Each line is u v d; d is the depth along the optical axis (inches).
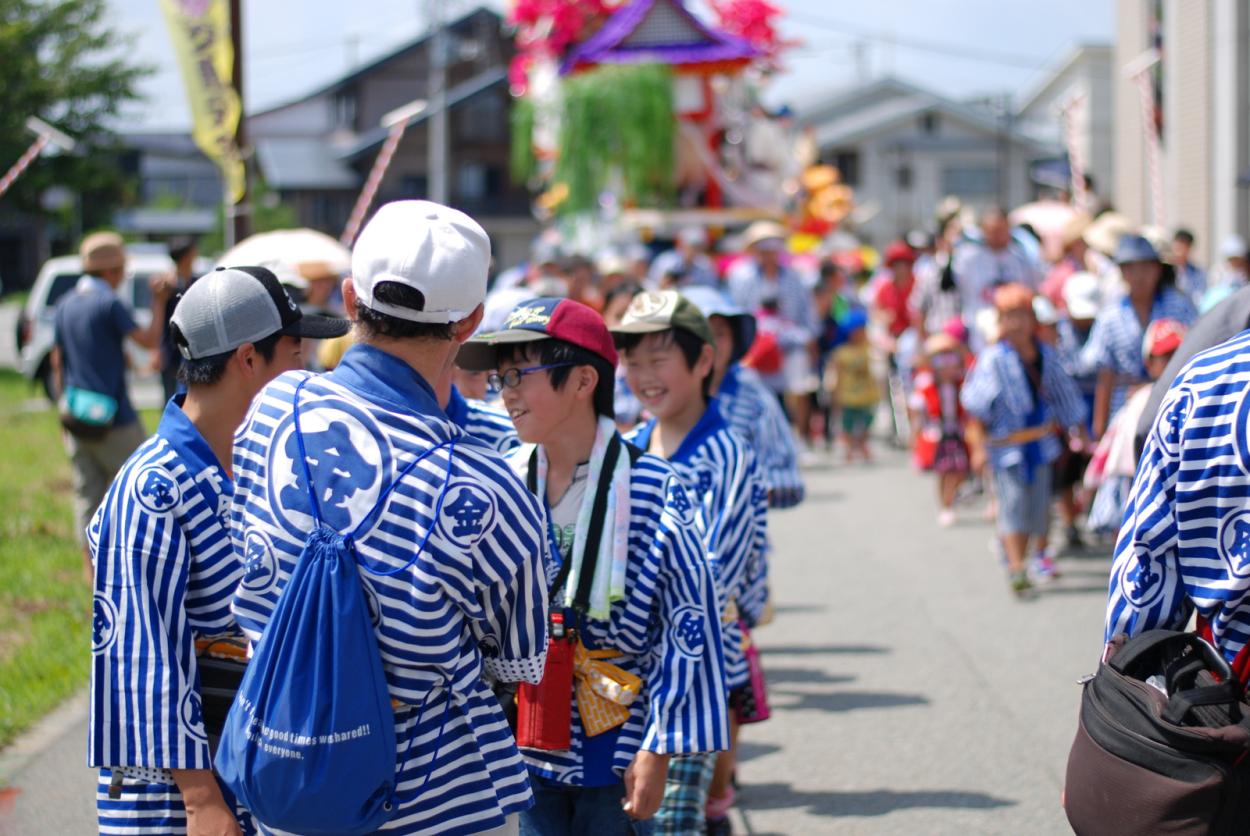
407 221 116.5
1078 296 444.5
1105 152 1909.4
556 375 148.2
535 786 151.7
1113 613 126.0
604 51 905.5
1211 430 119.0
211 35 434.9
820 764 248.1
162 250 1149.1
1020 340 359.3
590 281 520.1
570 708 147.0
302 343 148.3
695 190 939.3
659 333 183.2
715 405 190.2
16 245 2709.2
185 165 2992.1
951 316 567.8
